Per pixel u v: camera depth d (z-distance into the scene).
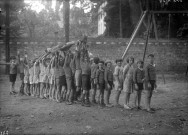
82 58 8.55
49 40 21.44
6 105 8.45
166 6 21.09
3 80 16.58
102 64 8.34
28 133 5.43
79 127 5.90
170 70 22.78
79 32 29.53
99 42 22.44
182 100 9.55
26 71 10.87
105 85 8.22
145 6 14.00
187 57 22.84
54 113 7.29
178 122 6.39
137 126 6.01
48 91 10.44
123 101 9.39
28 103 8.87
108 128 5.82
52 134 5.37
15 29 21.59
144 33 24.30
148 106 7.64
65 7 16.34
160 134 5.41
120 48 22.53
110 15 30.80
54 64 9.45
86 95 8.44
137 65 7.85
